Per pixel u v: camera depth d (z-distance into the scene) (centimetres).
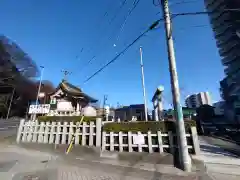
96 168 606
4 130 1630
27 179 476
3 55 3612
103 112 1716
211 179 512
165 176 535
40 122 1064
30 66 4272
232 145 1073
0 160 672
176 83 695
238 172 570
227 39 3391
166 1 760
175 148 710
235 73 3244
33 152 855
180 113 661
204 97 6488
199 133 1752
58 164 645
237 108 3070
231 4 3200
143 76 1631
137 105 3069
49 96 1805
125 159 718
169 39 737
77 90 1928
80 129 927
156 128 771
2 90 3544
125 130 813
